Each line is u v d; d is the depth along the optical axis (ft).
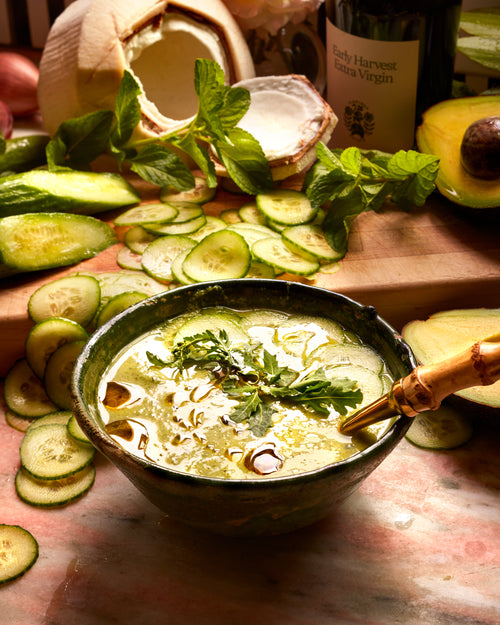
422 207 1.96
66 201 1.86
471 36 2.36
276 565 1.42
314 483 1.25
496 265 1.79
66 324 1.67
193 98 2.21
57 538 1.47
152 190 2.04
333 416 1.41
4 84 2.36
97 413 1.40
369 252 1.84
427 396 1.27
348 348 1.51
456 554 1.43
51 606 1.37
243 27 2.19
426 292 1.77
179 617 1.35
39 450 1.57
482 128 1.78
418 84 1.98
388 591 1.38
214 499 1.26
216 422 1.40
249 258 1.75
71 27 2.00
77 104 2.00
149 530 1.48
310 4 2.14
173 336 1.55
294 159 1.94
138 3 1.99
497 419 1.55
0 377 1.79
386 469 1.57
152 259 1.82
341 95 2.06
